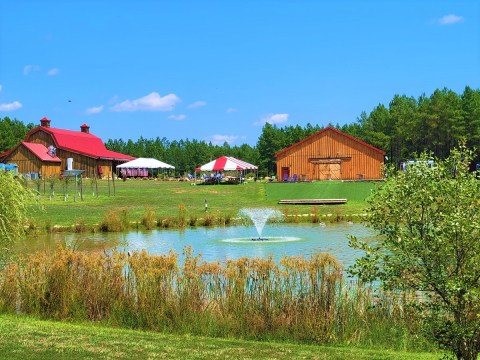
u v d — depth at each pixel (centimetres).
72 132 9350
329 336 1069
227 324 1103
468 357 786
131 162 7944
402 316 1078
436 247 763
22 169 7625
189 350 952
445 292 770
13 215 1562
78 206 4016
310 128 11738
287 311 1105
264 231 3059
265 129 11250
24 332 1045
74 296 1209
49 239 2741
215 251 2308
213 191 5384
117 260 1253
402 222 814
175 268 1207
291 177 7162
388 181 841
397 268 798
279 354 948
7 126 10288
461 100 10175
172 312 1138
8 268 1320
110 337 1027
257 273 1149
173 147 13712
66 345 960
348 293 1150
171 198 4703
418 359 930
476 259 745
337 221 3550
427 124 9075
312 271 1131
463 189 772
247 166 6912
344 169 7031
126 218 3241
